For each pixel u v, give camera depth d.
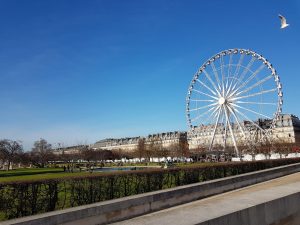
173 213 18.50
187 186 28.34
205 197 29.50
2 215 21.33
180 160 166.62
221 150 143.75
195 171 37.69
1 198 20.72
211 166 41.06
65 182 24.38
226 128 110.69
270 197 21.89
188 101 114.81
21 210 21.56
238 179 35.38
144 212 23.41
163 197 25.20
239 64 101.81
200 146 185.75
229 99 103.81
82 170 121.50
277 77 95.31
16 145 190.00
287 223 21.83
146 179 30.64
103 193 26.48
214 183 31.22
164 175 32.88
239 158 108.88
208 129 180.62
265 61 97.12
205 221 15.41
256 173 39.81
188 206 22.14
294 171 55.09
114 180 27.58
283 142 162.62
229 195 28.03
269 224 19.88
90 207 19.92
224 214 16.67
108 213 20.94
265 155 118.44
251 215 18.50
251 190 30.39
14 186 21.42
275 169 46.34
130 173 29.28
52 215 17.97
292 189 26.02
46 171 121.00
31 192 22.17
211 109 107.81
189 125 113.94
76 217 19.08
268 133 110.06
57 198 23.56
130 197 23.25
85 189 25.42
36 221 17.20
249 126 133.25
